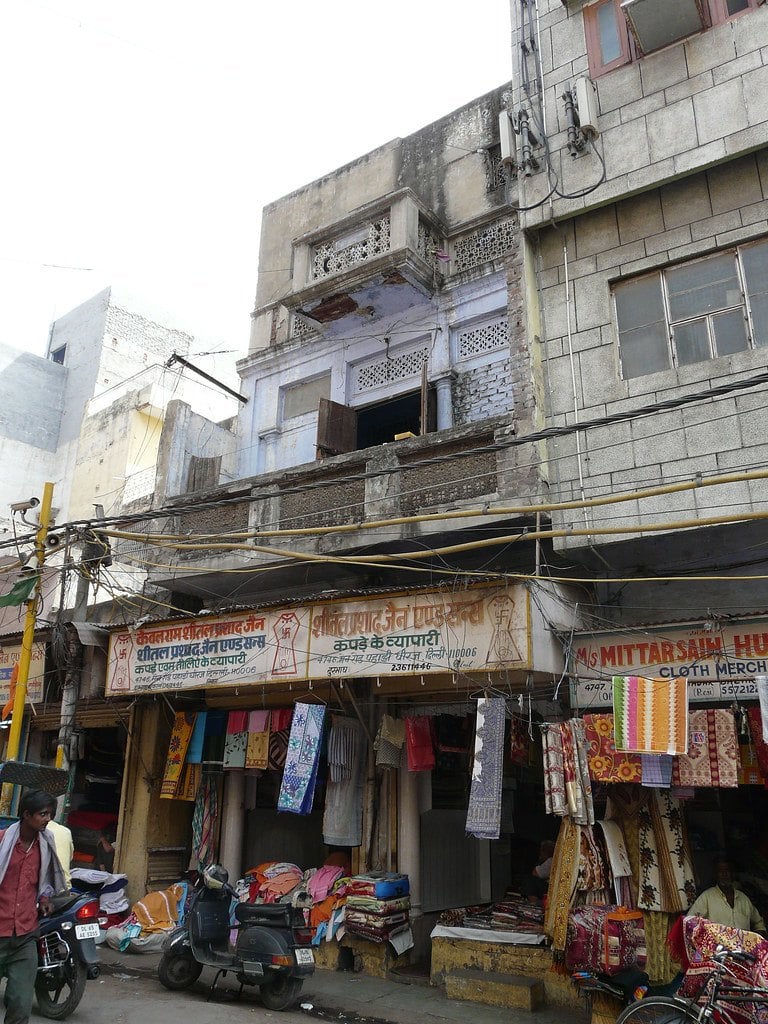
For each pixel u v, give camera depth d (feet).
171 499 41.55
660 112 29.78
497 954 25.70
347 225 41.73
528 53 34.37
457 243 41.88
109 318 95.20
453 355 39.45
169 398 78.79
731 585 27.25
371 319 42.68
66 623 38.42
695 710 22.61
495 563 31.89
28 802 18.74
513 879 33.63
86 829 39.40
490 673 25.63
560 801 22.65
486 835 22.77
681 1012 16.92
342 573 36.27
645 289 29.40
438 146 45.42
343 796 30.58
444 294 40.01
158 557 40.42
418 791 30.76
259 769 34.58
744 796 28.35
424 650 26.32
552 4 34.32
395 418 44.04
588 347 29.76
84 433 83.05
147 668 33.83
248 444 46.78
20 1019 17.62
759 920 22.16
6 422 91.30
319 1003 24.39
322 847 34.73
